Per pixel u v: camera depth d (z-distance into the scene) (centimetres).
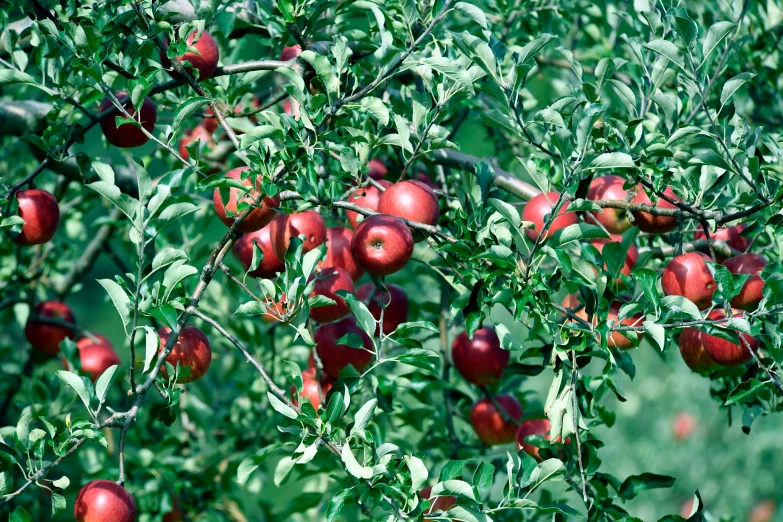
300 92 224
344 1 243
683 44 228
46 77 253
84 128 247
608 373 220
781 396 229
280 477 246
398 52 229
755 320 223
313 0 240
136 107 225
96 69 225
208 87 251
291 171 224
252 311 225
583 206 219
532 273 221
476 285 223
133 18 236
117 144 249
